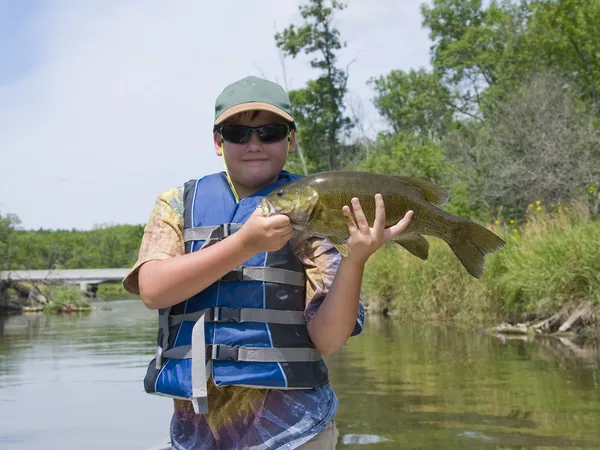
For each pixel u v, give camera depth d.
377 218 2.48
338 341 2.66
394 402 5.99
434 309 15.33
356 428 5.12
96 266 126.50
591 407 5.53
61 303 29.72
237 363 2.62
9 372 8.80
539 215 15.80
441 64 44.53
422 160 34.72
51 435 5.29
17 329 17.23
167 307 2.77
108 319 21.38
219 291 2.69
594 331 10.80
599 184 18.34
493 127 23.27
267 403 2.64
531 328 11.67
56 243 118.00
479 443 4.62
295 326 2.71
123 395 6.90
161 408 6.20
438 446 4.59
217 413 2.66
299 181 2.53
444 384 6.76
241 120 2.84
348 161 43.91
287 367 2.64
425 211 2.70
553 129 20.00
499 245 2.72
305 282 2.78
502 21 36.91
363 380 7.14
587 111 24.16
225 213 2.80
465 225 2.73
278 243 2.46
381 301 18.39
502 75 33.38
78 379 8.05
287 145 2.94
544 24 31.53
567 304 11.47
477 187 21.98
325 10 39.97
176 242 2.81
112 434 5.27
